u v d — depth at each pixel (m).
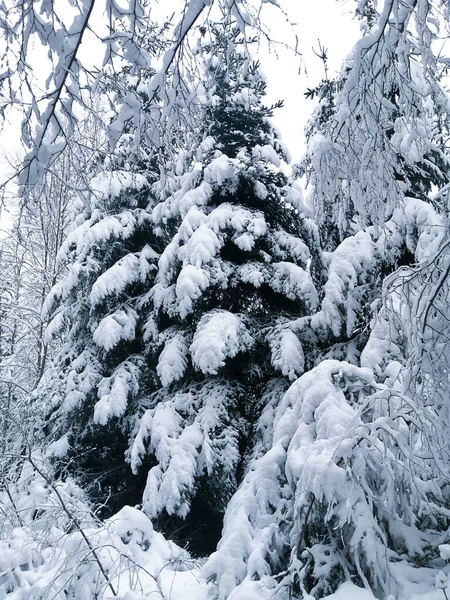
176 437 8.40
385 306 3.90
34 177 2.88
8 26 2.52
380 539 3.72
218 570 4.34
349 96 3.03
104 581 4.37
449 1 2.69
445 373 3.56
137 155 3.48
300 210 9.46
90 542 4.52
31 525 5.05
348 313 6.76
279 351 8.01
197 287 8.35
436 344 3.52
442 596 3.20
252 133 10.44
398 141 4.02
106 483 10.39
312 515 4.02
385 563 3.57
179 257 8.96
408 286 3.59
